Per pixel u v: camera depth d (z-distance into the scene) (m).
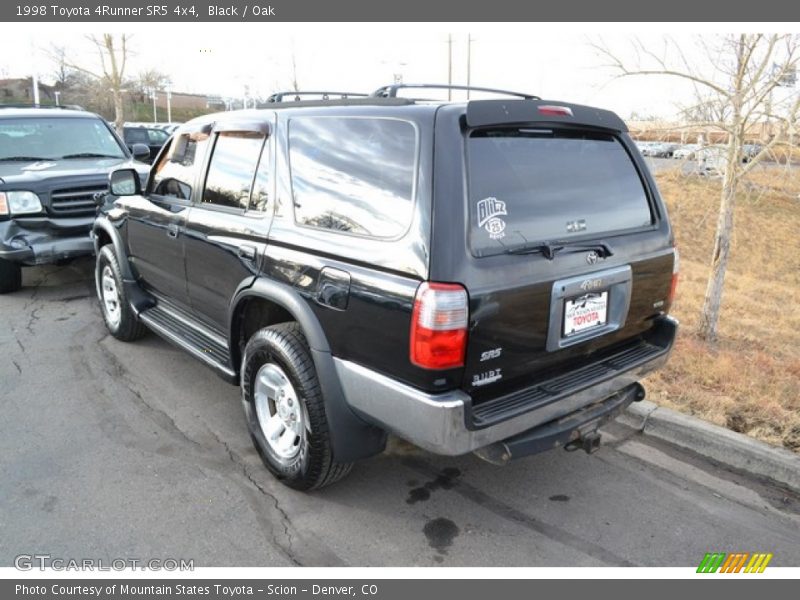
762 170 6.58
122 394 4.40
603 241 2.98
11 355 5.07
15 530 2.96
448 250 2.43
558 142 2.98
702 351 5.64
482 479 3.49
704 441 3.77
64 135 7.77
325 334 2.88
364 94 3.59
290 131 3.28
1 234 6.28
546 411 2.76
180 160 4.27
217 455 3.64
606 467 3.64
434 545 2.94
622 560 2.86
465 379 2.54
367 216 2.75
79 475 3.41
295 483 3.22
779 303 11.38
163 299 4.69
